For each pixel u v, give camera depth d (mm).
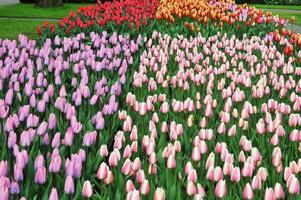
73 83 7102
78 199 3975
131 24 12938
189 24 13461
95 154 4949
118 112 5969
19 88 7023
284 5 39344
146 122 5668
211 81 7160
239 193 4023
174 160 4102
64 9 30312
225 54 10227
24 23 22156
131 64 9172
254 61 9469
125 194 4027
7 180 3756
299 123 5484
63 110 5750
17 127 5062
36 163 4117
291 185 3805
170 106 6621
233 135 4988
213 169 3908
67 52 9766
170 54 10102
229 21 14016
